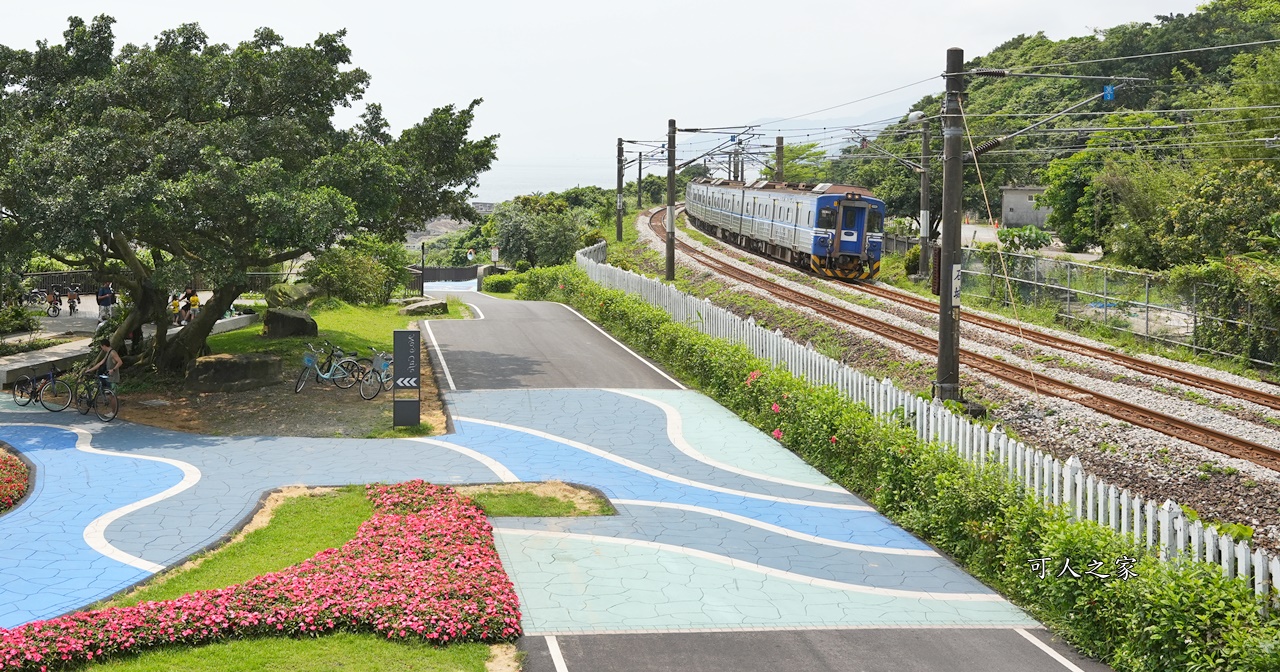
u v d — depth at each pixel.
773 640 11.05
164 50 24.33
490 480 17.17
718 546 14.37
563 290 43.66
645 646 10.76
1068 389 22.64
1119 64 69.12
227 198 21.22
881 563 13.90
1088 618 11.10
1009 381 23.38
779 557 14.00
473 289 60.47
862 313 33.53
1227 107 40.19
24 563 12.64
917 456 15.72
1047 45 84.25
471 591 11.38
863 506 16.52
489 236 80.88
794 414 20.03
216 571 12.41
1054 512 12.58
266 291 38.16
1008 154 64.38
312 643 10.14
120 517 14.60
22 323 30.86
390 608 10.70
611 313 34.91
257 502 15.41
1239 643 9.23
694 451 19.55
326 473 17.30
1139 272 31.20
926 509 15.25
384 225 27.22
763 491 17.16
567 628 11.20
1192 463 16.72
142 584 11.91
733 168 74.12
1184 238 34.75
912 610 12.19
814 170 93.94
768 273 45.47
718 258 52.66
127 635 9.81
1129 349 28.11
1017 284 37.31
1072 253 50.66
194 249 24.38
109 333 26.58
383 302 41.44
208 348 27.20
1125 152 46.75
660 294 34.88
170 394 23.70
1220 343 26.97
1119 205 39.94
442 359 28.66
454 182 28.62
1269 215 32.22
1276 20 70.06
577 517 15.44
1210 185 34.06
